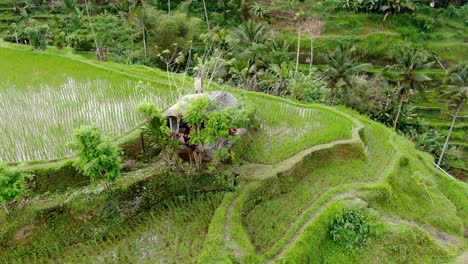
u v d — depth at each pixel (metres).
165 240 11.22
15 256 10.52
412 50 33.16
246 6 40.38
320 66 37.59
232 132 12.95
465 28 41.56
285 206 13.29
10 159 12.77
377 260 12.49
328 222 12.74
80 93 17.78
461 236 14.44
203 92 15.48
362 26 40.91
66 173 12.33
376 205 14.10
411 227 13.43
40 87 18.39
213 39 28.11
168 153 13.67
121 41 34.81
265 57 30.92
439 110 33.72
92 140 10.50
